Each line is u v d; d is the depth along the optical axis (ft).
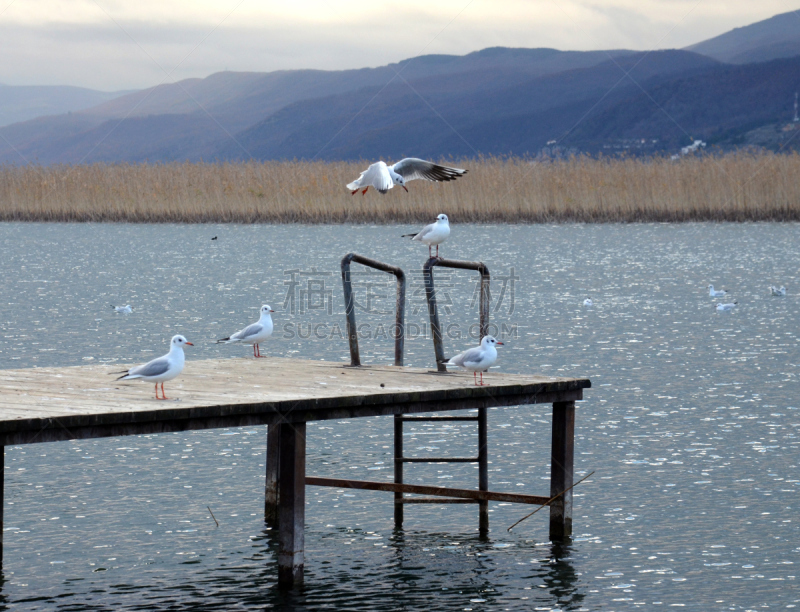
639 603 32.50
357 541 38.81
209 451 50.39
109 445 51.16
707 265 138.51
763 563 35.63
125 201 195.42
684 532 38.78
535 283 122.21
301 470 34.22
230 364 45.85
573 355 76.28
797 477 45.24
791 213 182.29
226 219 191.52
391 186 41.98
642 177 186.70
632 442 51.37
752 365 72.08
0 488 36.70
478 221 183.83
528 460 48.52
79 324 90.99
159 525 39.88
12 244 165.58
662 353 76.95
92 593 33.22
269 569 35.58
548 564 36.11
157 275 128.98
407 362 73.26
